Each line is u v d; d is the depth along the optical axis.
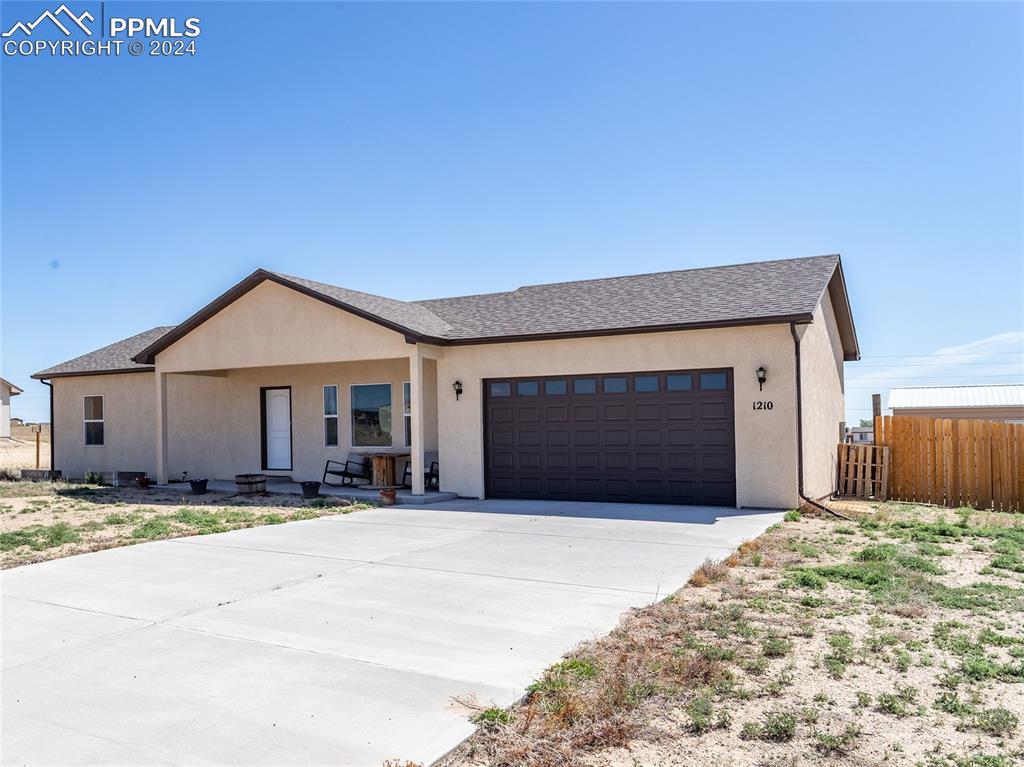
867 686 4.67
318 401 18.48
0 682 4.81
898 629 5.83
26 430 48.69
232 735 3.97
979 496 13.80
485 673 4.89
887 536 10.20
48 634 5.88
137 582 7.69
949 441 14.20
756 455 12.69
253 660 5.18
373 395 17.81
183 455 20.19
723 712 4.29
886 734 4.00
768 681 4.77
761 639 5.57
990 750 3.81
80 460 21.66
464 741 3.91
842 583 7.33
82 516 13.24
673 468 13.44
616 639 5.59
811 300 12.73
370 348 15.23
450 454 15.33
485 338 14.69
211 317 17.11
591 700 4.38
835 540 9.84
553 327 14.45
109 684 4.75
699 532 10.48
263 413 19.30
